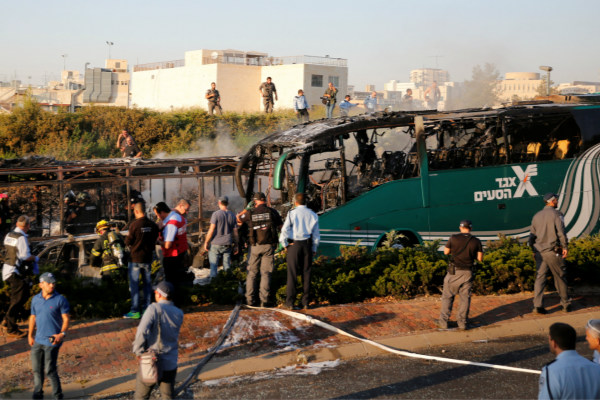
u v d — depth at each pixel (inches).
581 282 524.1
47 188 742.5
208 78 2358.5
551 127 644.1
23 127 1203.2
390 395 313.0
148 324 263.6
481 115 608.4
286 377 338.6
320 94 2372.0
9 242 385.7
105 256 448.8
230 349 371.9
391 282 482.0
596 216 656.4
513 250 544.1
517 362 362.3
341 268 502.0
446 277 414.9
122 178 726.5
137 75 2726.4
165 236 427.8
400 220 589.0
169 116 1333.7
